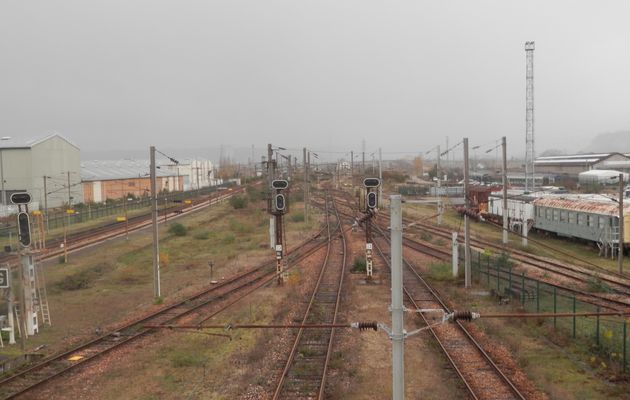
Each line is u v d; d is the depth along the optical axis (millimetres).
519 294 23797
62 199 65000
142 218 62375
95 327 21484
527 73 87875
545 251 40719
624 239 37812
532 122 87312
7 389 15195
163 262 36188
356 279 29844
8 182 63062
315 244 43812
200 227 55812
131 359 17609
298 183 112250
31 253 21656
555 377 15531
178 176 105375
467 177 27250
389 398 14148
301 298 25531
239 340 19438
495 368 15750
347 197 84062
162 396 14727
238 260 37156
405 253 38719
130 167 99000
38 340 20125
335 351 17781
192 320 22031
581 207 43000
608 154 124438
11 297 20234
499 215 57594
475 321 20844
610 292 25812
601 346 17375
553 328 19703
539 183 108062
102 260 37000
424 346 18453
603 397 14156
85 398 14680
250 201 78625
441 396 14078
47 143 65438
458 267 30688
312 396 14180
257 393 14477
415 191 89375
